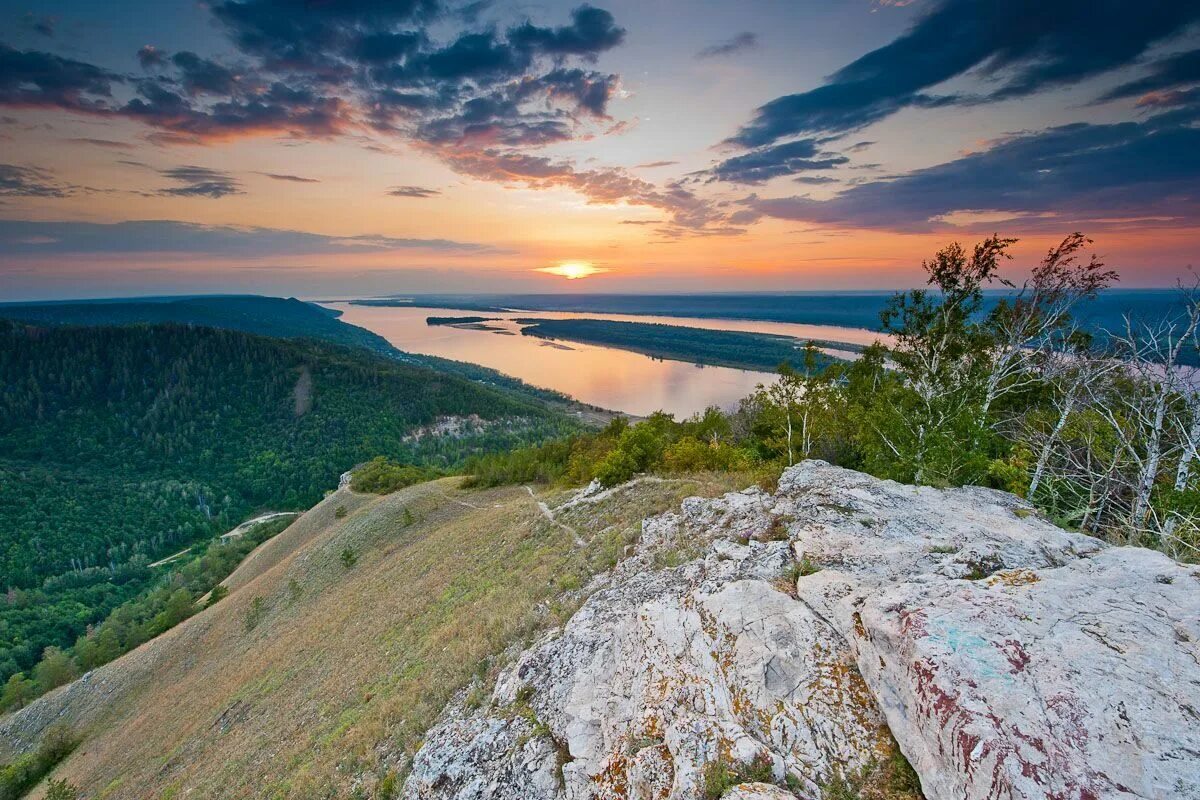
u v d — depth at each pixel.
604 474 35.72
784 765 6.05
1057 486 19.44
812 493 13.33
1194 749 4.14
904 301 24.12
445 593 25.73
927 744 5.21
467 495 68.50
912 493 12.93
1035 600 6.05
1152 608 5.75
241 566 88.75
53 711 49.41
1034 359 23.12
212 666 41.09
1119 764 4.19
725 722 6.89
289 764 16.16
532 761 8.98
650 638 9.29
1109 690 4.71
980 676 5.09
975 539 8.95
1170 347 15.38
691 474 30.94
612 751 7.95
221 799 16.95
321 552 60.75
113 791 26.09
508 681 11.75
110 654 71.44
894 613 6.37
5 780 38.53
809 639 7.37
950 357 23.55
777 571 9.38
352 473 113.62
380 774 12.67
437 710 13.82
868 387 29.42
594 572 17.25
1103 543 8.77
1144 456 18.89
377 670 20.06
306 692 22.64
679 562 13.58
